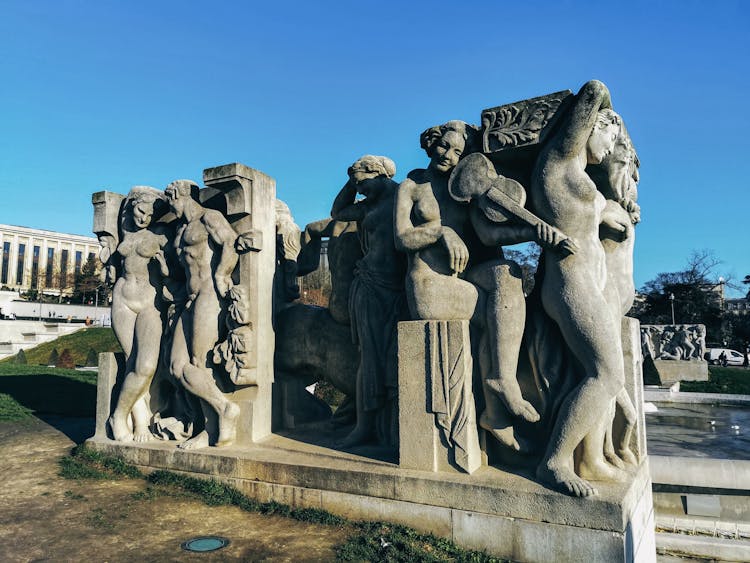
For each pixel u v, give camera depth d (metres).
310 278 23.77
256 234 6.05
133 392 6.45
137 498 5.35
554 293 4.48
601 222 4.94
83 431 8.21
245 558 4.13
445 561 4.05
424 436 4.72
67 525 4.75
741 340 39.41
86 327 36.22
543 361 4.70
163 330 6.66
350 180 6.12
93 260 54.03
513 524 4.14
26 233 64.31
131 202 6.85
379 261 5.70
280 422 6.52
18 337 35.19
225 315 6.17
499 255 5.25
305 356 6.45
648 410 14.19
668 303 40.94
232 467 5.45
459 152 5.05
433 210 5.05
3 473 6.18
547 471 4.27
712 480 6.25
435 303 4.86
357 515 4.75
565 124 4.46
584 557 3.90
